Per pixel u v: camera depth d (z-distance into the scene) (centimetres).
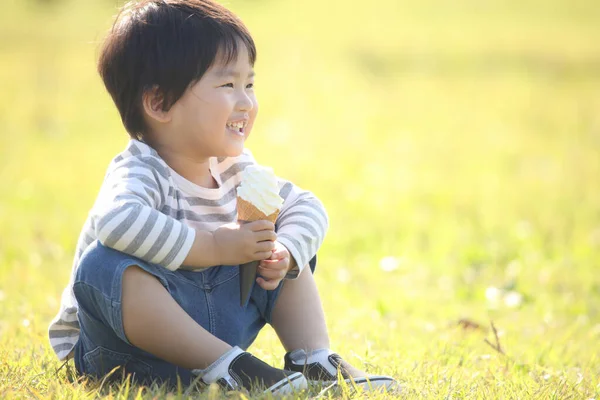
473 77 3697
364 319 921
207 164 627
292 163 2189
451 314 1055
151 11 608
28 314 852
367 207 1781
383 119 2917
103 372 587
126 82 609
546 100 3256
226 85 602
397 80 3625
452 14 5525
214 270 592
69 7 5528
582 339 926
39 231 1445
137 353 577
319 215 626
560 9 5581
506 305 1135
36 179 1900
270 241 570
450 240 1528
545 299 1177
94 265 546
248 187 572
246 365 547
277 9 5853
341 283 1178
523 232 1592
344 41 4456
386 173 2148
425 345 794
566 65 3909
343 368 586
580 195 1927
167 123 607
